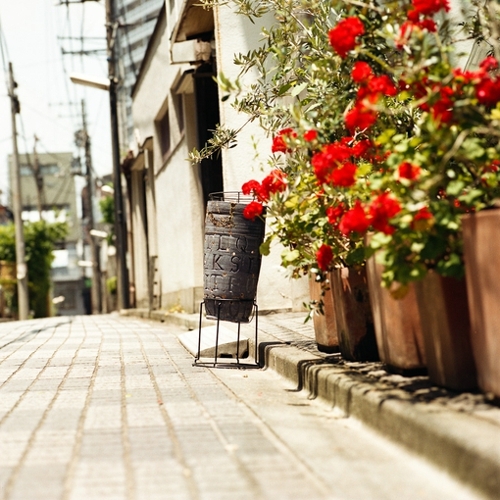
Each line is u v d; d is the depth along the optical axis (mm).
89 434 4848
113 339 11789
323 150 5508
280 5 6961
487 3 5715
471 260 4367
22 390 6762
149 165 22812
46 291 43500
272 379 7219
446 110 4820
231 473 3891
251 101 7211
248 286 7898
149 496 3535
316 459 4168
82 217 61750
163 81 18453
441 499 3469
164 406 5781
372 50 5824
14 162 32812
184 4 12578
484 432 3713
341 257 6621
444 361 4848
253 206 7375
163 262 20391
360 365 6203
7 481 3869
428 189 4738
